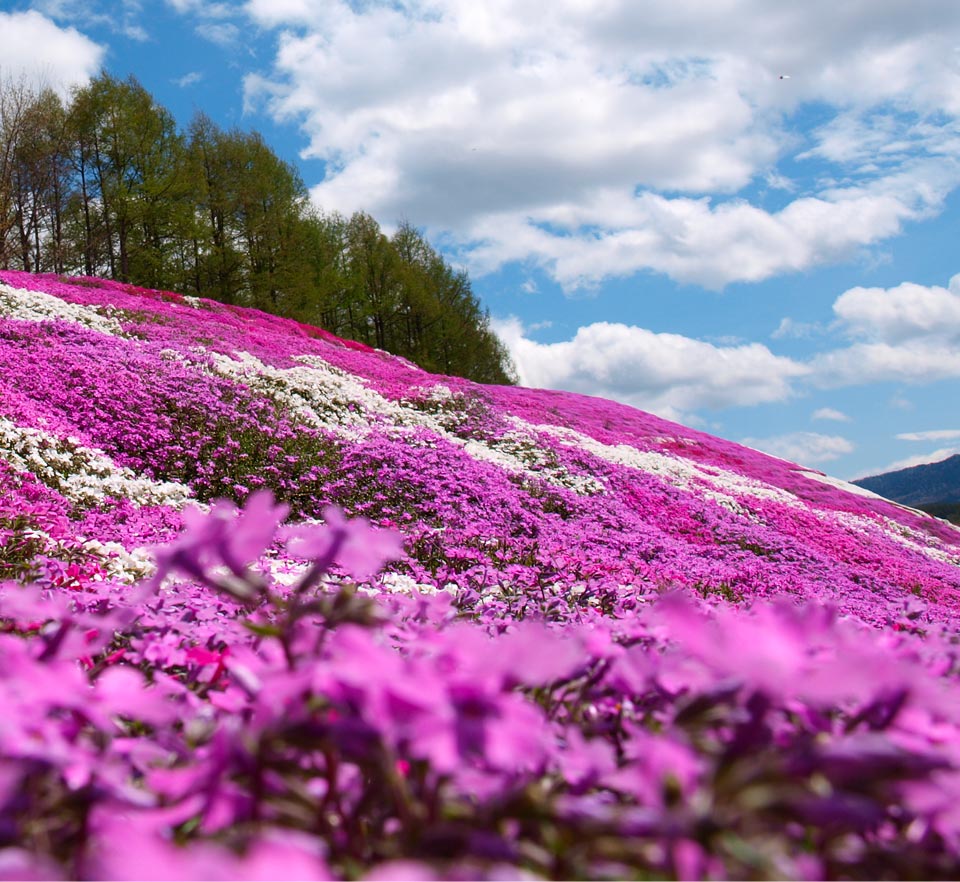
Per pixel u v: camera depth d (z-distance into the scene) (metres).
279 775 0.72
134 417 10.45
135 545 5.64
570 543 9.05
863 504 21.14
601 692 1.03
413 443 12.94
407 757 0.68
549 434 16.83
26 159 35.34
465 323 52.09
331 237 48.50
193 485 9.62
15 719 0.66
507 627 1.88
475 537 7.97
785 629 0.64
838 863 0.66
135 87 36.69
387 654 0.65
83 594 1.89
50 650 0.96
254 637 1.26
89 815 0.64
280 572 4.04
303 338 23.45
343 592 0.88
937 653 1.23
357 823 0.71
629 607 3.78
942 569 14.91
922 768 0.58
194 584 2.24
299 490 9.88
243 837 0.63
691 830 0.55
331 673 0.65
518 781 0.75
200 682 1.16
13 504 5.56
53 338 13.23
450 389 18.55
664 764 0.59
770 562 10.91
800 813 0.56
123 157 36.62
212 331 19.20
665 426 24.70
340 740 0.62
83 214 37.75
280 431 11.21
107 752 0.77
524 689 1.14
